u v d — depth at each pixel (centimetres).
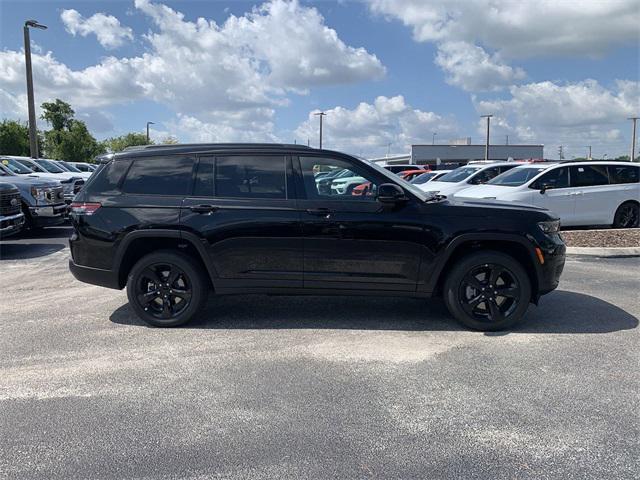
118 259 528
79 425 339
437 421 344
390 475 286
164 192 531
